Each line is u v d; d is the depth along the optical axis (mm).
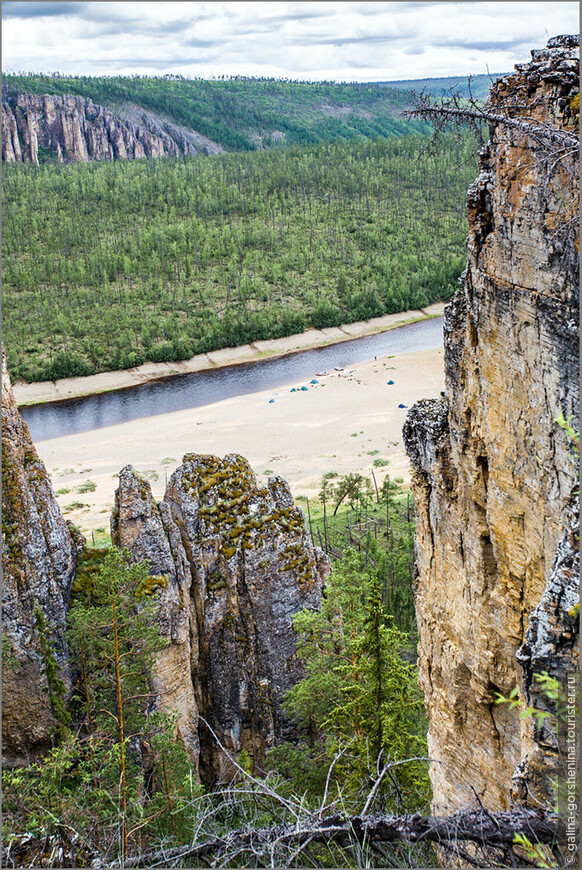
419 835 15398
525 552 22562
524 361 21469
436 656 28016
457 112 20953
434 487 27438
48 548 39656
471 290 24109
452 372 25984
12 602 37125
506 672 24297
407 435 29219
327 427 141875
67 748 25656
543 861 14273
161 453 136625
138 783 29281
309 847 16672
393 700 26453
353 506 97938
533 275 20688
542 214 20203
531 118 20719
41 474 40906
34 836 20625
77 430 156750
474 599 25094
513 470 22438
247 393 173875
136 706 36312
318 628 39156
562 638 16500
